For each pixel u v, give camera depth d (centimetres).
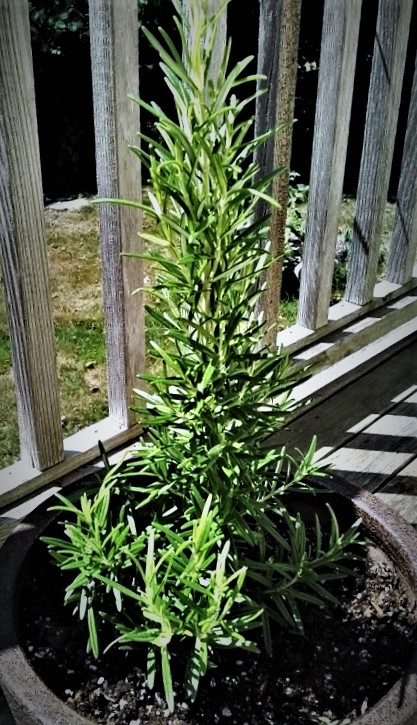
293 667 116
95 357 309
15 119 129
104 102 144
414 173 242
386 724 94
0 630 104
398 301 262
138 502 132
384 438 204
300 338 223
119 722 107
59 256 400
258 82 166
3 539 155
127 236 158
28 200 137
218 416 112
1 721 129
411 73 452
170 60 94
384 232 447
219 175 96
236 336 109
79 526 111
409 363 243
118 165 149
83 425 266
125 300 165
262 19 160
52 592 124
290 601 117
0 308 347
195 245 102
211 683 113
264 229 112
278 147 170
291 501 141
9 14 121
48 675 112
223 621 102
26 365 153
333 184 206
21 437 166
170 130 94
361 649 118
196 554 106
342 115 198
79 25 445
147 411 115
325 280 221
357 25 190
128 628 108
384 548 130
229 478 114
